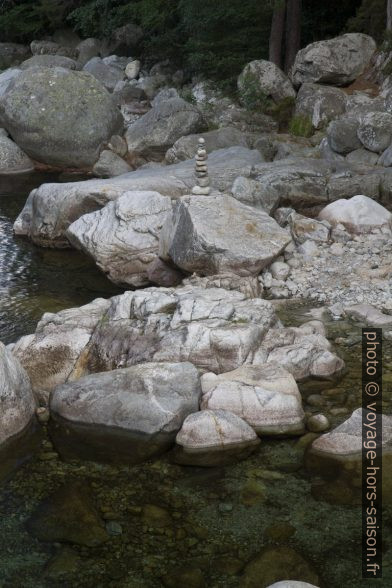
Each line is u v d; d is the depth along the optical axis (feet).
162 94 67.77
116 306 24.29
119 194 35.40
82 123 53.67
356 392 21.54
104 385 20.51
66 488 17.37
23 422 19.90
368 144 45.62
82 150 53.83
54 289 30.58
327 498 16.88
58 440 19.45
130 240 31.42
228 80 63.36
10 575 14.55
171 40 73.20
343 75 59.41
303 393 21.56
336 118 54.49
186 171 40.65
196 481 17.62
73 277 32.22
